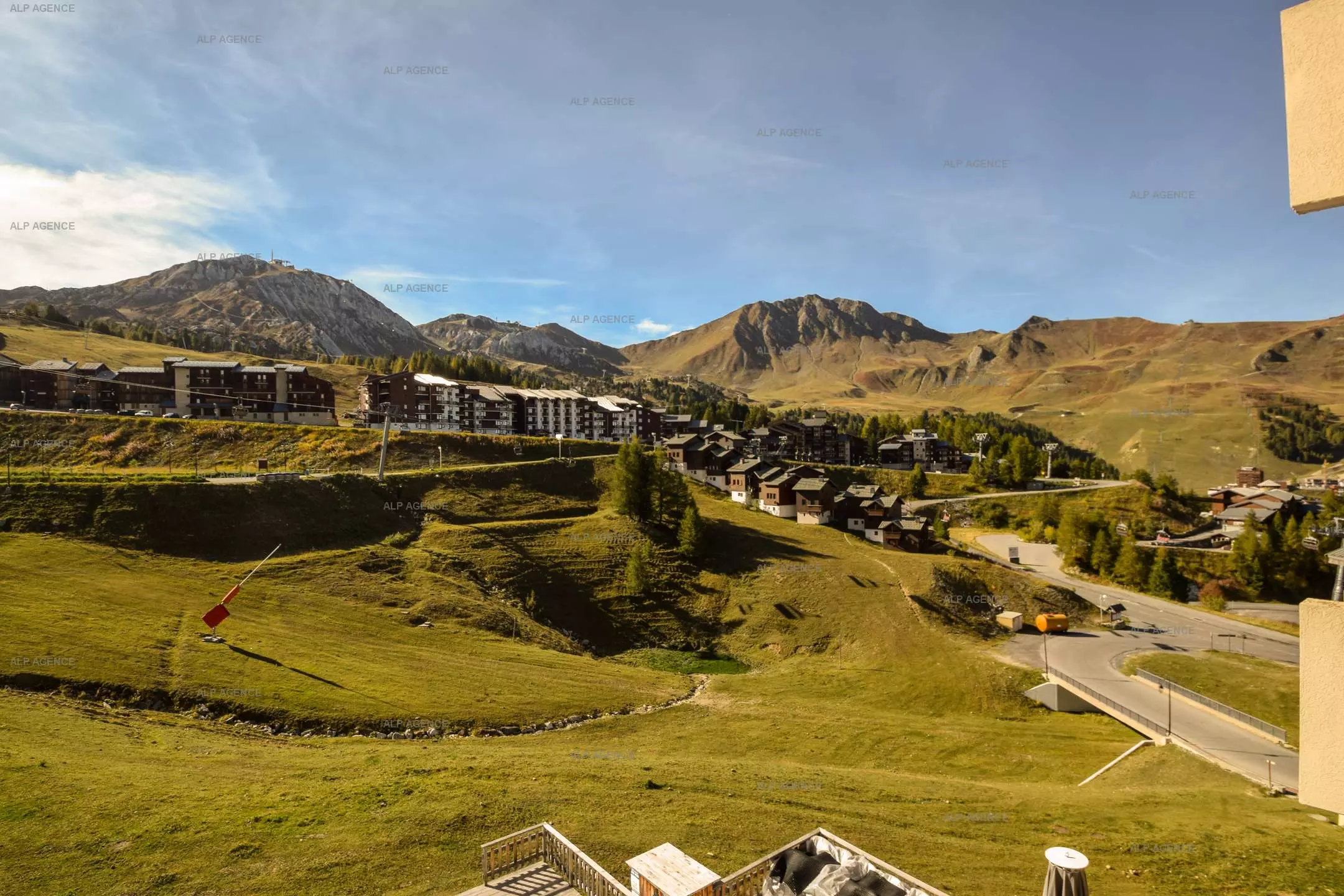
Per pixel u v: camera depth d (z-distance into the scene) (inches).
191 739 1558.8
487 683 2283.5
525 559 3663.9
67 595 2222.0
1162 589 4426.7
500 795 1253.7
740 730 2214.6
